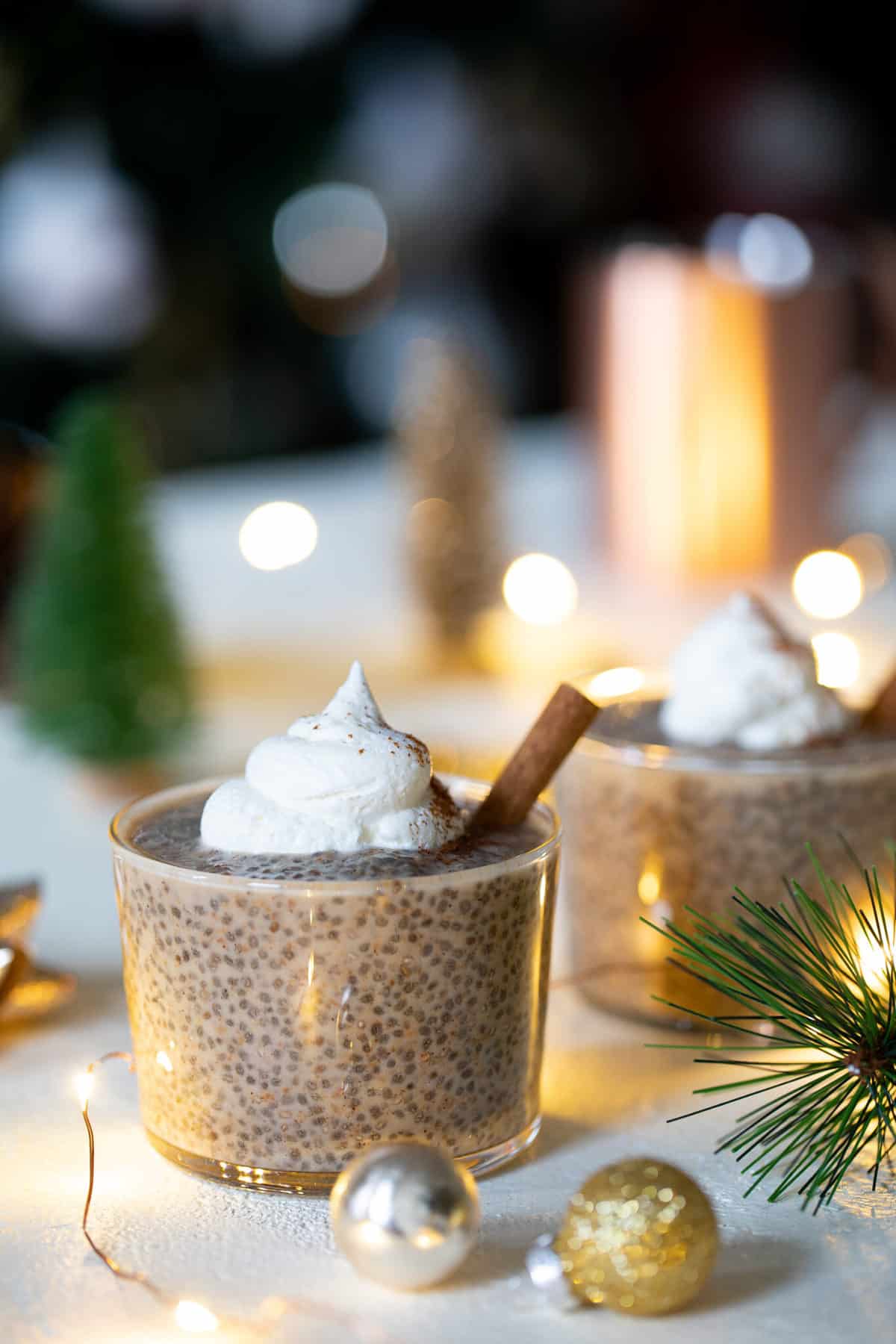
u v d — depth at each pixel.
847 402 1.23
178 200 1.71
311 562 1.40
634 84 1.85
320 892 0.59
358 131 1.76
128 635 0.91
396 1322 0.56
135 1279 0.58
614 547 1.26
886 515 1.43
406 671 1.10
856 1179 0.62
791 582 1.21
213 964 0.60
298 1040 0.59
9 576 1.04
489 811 0.63
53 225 1.61
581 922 0.69
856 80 1.79
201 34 1.66
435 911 0.59
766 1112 0.64
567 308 1.99
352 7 1.70
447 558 1.10
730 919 0.67
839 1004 0.61
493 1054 0.61
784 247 1.24
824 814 0.66
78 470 0.92
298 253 1.80
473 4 1.80
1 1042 0.68
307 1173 0.60
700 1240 0.56
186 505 1.61
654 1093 0.65
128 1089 0.66
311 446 1.96
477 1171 0.61
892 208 1.73
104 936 0.75
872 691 0.92
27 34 1.56
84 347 1.70
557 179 1.88
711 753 0.67
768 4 1.79
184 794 0.64
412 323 1.95
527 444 1.84
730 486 1.21
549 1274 0.57
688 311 1.17
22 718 0.93
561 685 0.63
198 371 1.82
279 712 1.01
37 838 0.85
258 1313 0.57
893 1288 0.58
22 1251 0.59
